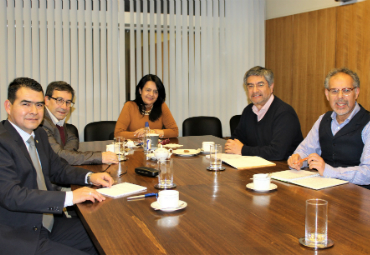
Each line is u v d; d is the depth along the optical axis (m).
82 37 4.65
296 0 4.97
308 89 4.70
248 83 2.83
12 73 4.38
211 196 1.55
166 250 1.03
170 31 5.09
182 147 2.94
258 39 5.52
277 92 5.29
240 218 1.28
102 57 4.78
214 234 1.14
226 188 1.68
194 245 1.06
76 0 4.61
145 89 3.58
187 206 1.42
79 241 1.86
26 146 1.72
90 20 4.68
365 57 3.90
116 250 1.03
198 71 5.30
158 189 1.68
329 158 2.33
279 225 1.21
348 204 1.42
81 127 4.75
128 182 1.83
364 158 1.98
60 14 4.54
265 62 5.58
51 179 1.95
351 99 2.16
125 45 4.91
